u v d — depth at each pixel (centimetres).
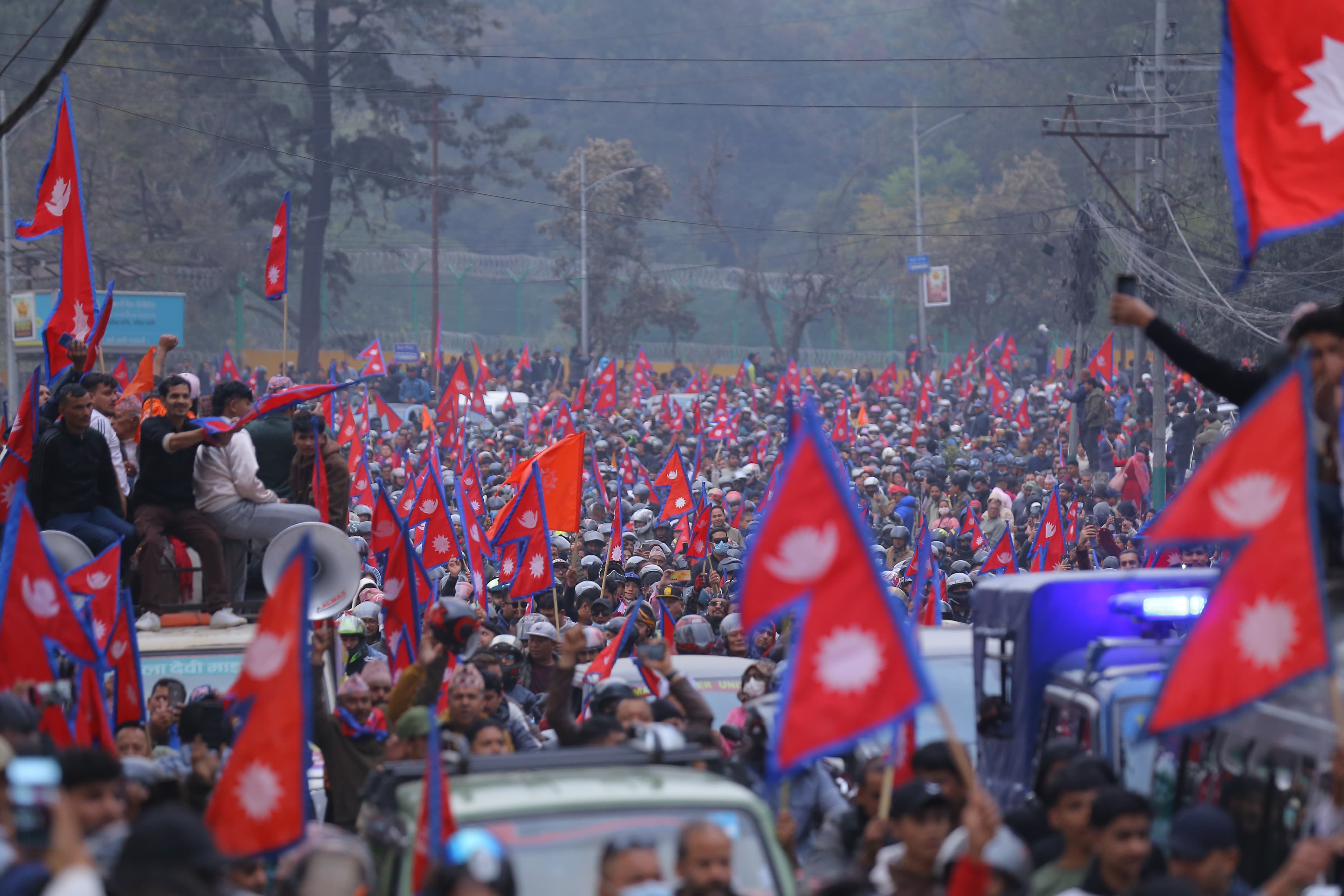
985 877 1270
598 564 4553
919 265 17975
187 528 2894
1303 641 1327
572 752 1758
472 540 4150
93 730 1894
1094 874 1442
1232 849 1386
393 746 2148
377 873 1647
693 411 11888
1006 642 1980
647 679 2722
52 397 3025
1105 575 1925
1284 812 1481
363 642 3303
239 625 2805
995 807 1287
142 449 2919
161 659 2578
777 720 1381
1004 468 8469
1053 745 1702
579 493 4225
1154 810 1667
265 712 1502
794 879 1583
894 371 14700
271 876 1842
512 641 3089
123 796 1602
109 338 11631
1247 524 1362
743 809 1577
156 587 2831
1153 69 9431
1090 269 9594
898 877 1516
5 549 1866
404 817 1598
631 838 1410
